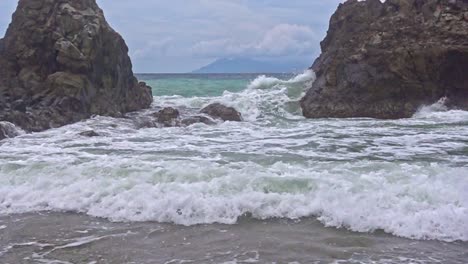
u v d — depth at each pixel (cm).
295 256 643
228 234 725
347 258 637
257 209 806
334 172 963
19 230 754
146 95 2420
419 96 2192
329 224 760
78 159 1137
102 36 2062
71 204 864
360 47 2328
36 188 923
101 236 725
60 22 2022
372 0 2500
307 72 2681
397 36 2284
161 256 649
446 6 2291
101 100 2022
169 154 1221
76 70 1927
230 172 940
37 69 2006
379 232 730
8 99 1878
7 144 1405
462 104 2152
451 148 1312
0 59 2039
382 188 839
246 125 1925
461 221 741
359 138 1506
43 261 635
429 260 632
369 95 2227
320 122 1986
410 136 1530
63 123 1773
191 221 782
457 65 2158
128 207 832
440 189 823
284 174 936
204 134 1648
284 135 1602
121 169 978
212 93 3119
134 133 1677
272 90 2569
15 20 2103
